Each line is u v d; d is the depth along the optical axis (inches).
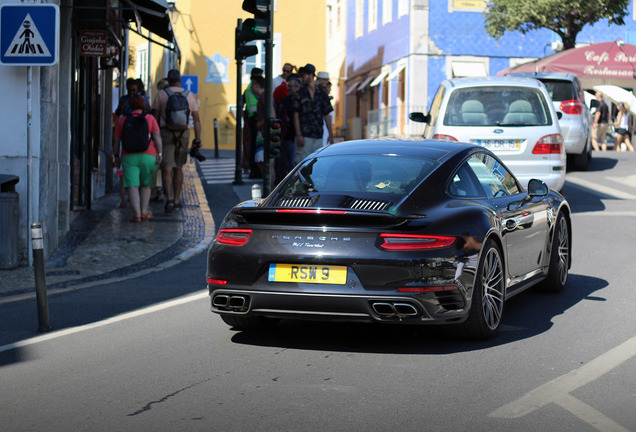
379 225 308.8
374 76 2101.4
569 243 449.4
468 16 1833.2
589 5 1605.6
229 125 2279.8
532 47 1855.3
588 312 386.3
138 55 2422.5
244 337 349.1
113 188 1048.8
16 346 343.0
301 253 310.8
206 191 928.9
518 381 278.8
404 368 297.0
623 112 1594.5
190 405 257.1
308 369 297.3
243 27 764.6
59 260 571.5
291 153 810.8
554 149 668.1
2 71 549.3
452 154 356.2
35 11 514.9
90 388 278.2
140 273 530.3
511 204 374.0
